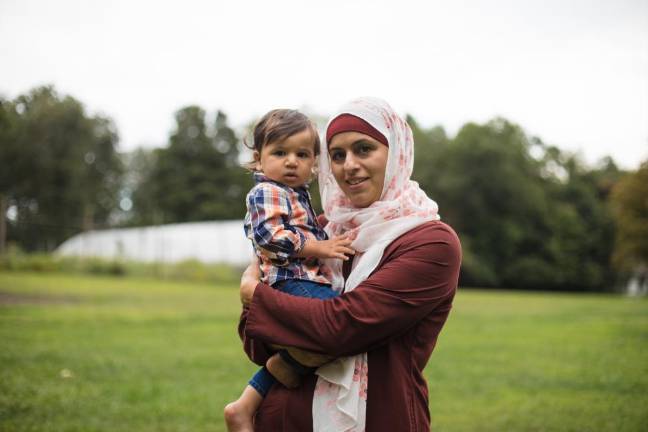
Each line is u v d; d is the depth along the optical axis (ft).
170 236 143.43
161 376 30.35
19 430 20.22
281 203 8.89
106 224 223.30
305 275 8.70
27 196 195.31
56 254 129.39
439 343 44.50
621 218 155.22
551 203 210.59
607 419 23.49
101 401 24.66
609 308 85.25
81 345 38.68
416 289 7.93
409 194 8.80
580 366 35.32
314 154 9.59
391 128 8.77
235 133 232.53
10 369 29.96
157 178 229.04
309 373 8.38
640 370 34.17
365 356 8.14
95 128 206.90
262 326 8.07
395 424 7.88
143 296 79.25
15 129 181.98
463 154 196.54
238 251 133.18
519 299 110.01
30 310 56.75
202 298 79.66
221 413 23.59
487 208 200.44
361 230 8.57
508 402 26.32
